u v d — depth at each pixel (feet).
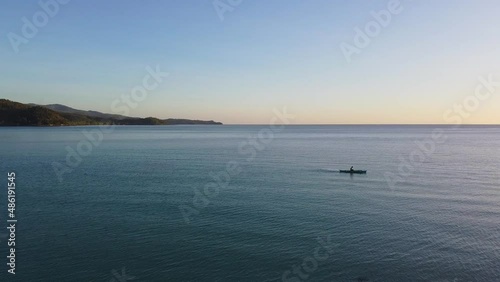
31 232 119.44
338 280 89.10
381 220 136.56
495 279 90.17
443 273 93.15
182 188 193.88
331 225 130.00
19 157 324.39
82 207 151.02
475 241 114.83
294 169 270.46
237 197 173.47
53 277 89.10
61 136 627.05
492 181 221.46
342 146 510.58
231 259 100.17
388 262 99.35
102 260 98.53
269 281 88.33
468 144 543.80
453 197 176.24
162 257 101.09
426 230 125.18
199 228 125.18
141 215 140.26
